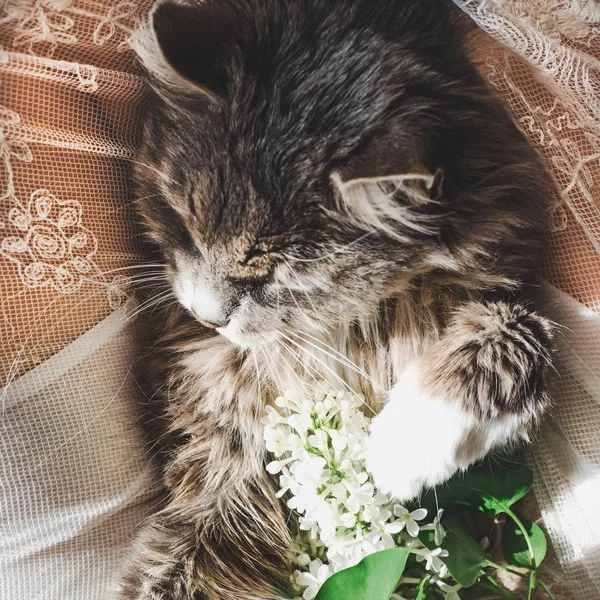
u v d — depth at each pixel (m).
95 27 0.31
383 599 0.25
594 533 0.33
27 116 0.31
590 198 0.30
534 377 0.29
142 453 0.36
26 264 0.31
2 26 0.29
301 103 0.26
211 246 0.28
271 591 0.33
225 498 0.35
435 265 0.30
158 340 0.36
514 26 0.29
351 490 0.28
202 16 0.28
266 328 0.30
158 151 0.30
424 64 0.28
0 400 0.32
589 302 0.31
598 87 0.30
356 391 0.34
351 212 0.26
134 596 0.33
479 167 0.28
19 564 0.32
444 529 0.30
